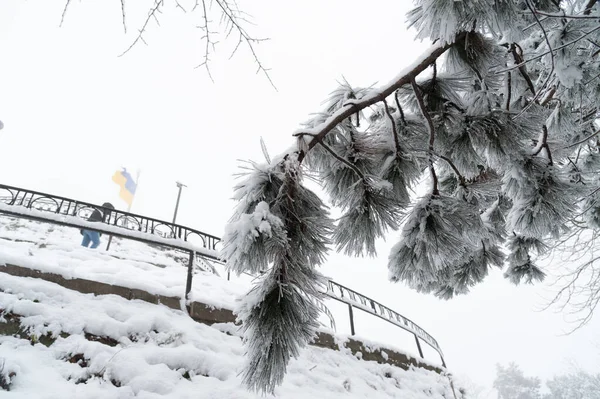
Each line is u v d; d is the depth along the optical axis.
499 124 1.73
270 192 1.32
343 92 1.90
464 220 1.59
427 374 8.45
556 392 32.72
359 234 1.56
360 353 7.04
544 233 2.01
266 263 1.17
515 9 1.53
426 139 1.84
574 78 2.01
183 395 3.47
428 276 1.65
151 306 4.86
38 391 3.00
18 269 4.28
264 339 1.07
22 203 5.21
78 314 4.05
